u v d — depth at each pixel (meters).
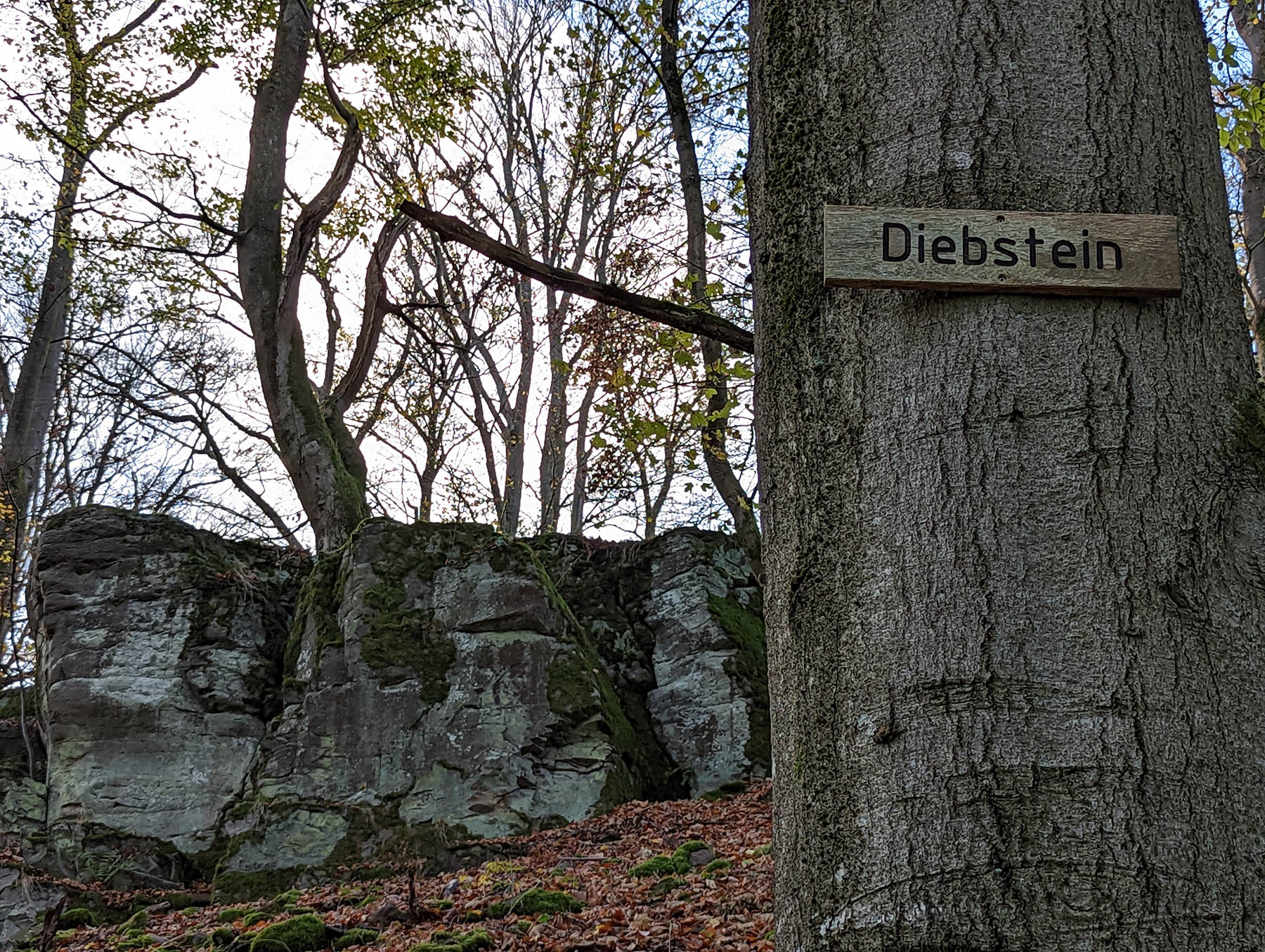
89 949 8.41
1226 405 1.80
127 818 10.83
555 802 11.09
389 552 12.26
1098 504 1.69
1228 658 1.64
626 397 8.20
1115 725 1.58
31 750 11.45
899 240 1.85
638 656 13.19
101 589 12.06
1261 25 11.31
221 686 11.79
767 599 2.08
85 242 17.52
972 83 1.91
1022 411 1.74
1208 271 1.88
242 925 8.51
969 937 1.53
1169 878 1.51
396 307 17.19
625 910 7.07
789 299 2.03
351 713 11.32
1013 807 1.57
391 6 16.95
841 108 2.03
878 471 1.82
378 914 7.79
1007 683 1.62
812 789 1.78
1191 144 1.94
